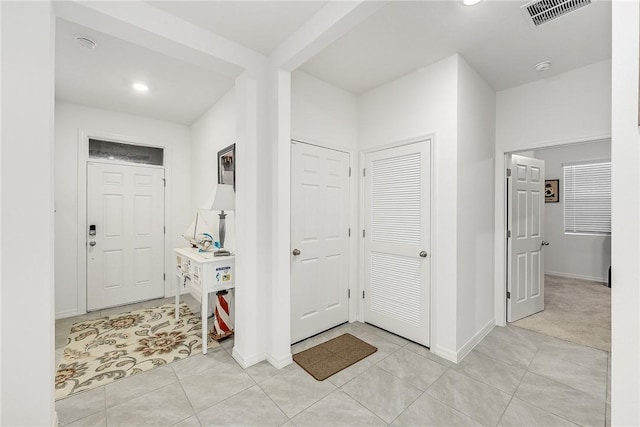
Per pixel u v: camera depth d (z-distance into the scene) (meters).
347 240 3.17
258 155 2.32
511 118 3.00
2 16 1.30
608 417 1.73
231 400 1.88
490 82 2.88
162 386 2.03
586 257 5.10
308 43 1.91
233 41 2.14
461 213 2.45
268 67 2.35
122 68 2.64
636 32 0.90
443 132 2.46
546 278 5.20
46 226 1.40
